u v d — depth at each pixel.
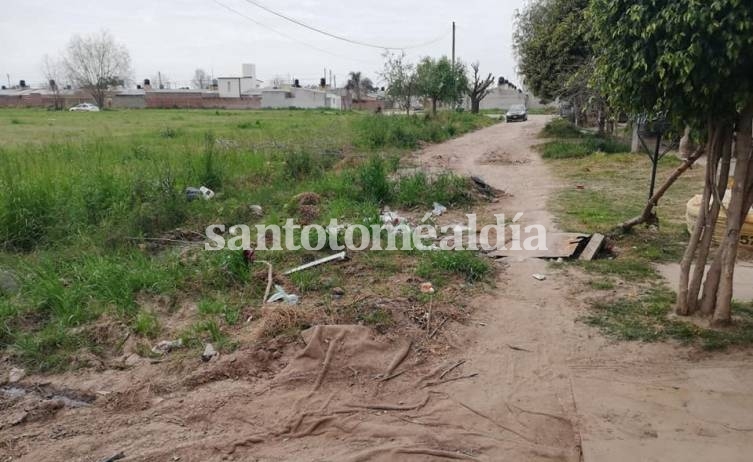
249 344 4.61
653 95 4.47
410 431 3.64
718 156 4.66
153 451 3.45
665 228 8.15
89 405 3.94
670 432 3.57
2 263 6.63
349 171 11.68
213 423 3.73
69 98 69.06
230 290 5.76
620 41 4.38
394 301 5.36
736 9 3.62
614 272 6.36
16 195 7.82
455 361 4.52
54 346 4.64
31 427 3.71
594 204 10.02
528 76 23.72
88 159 11.47
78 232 7.47
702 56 3.85
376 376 4.26
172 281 5.78
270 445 3.53
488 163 16.89
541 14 24.11
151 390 4.06
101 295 5.43
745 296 5.55
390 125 22.91
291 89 70.50
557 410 3.86
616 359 4.49
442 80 33.28
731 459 3.31
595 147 17.80
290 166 12.05
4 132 23.61
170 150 13.92
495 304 5.59
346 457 3.38
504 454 3.43
